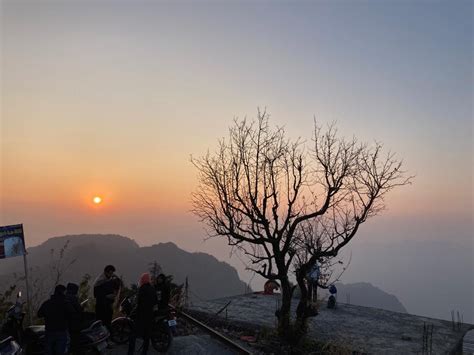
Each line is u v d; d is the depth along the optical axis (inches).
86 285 542.6
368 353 475.2
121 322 429.1
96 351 366.9
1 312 407.5
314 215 524.4
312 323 617.0
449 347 519.5
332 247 526.9
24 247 455.8
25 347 354.6
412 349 502.0
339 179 519.5
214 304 725.9
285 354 472.1
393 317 674.2
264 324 576.1
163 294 417.4
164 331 406.3
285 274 531.8
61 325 333.4
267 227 526.0
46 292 448.8
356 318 660.1
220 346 438.9
